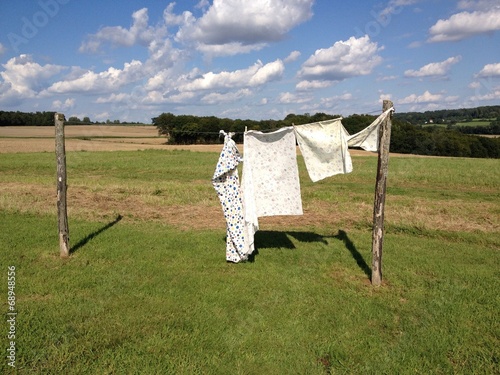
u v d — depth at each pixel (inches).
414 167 1267.2
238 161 327.6
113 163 1349.7
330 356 203.2
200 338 214.7
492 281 302.2
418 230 466.6
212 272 314.5
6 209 526.0
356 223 508.4
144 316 236.2
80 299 257.4
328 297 270.4
